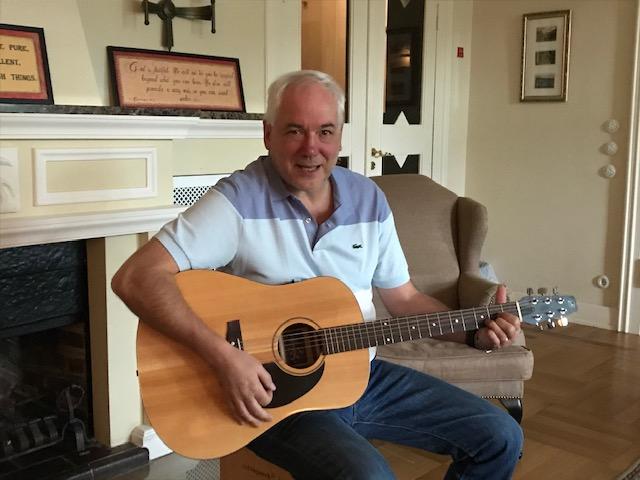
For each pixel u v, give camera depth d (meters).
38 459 2.29
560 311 1.65
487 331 1.62
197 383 1.45
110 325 2.34
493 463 1.57
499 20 4.36
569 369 3.38
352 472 1.33
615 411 2.89
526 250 4.41
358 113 3.82
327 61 3.57
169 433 1.43
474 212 2.85
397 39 3.99
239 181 1.57
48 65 2.18
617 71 3.91
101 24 2.46
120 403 2.41
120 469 2.32
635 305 3.96
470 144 4.61
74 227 2.12
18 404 2.44
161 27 2.64
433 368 2.33
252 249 1.54
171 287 1.42
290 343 1.53
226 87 2.82
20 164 2.02
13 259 2.15
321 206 1.64
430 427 1.62
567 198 4.19
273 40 3.10
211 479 2.29
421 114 4.24
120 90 2.47
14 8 2.11
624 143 3.92
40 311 2.25
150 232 2.37
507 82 4.38
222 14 2.85
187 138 2.65
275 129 1.53
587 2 3.98
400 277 1.79
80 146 2.14
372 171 3.96
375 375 1.71
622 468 2.42
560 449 2.55
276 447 1.47
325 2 3.48
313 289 1.57
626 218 3.93
